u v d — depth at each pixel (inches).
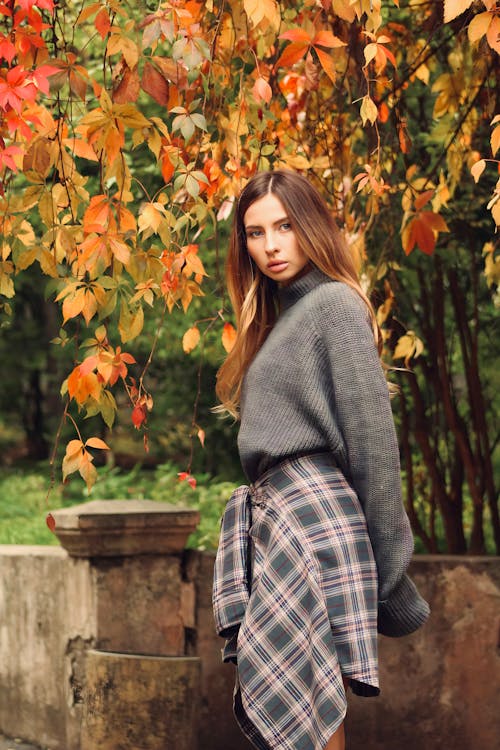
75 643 148.0
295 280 101.3
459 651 142.9
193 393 328.2
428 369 190.1
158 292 107.0
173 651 147.1
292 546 92.4
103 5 97.2
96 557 144.7
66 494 335.0
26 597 158.6
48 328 520.7
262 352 98.6
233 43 120.4
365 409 92.3
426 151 179.3
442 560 143.2
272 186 99.4
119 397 413.7
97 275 97.8
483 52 115.4
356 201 153.1
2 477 429.1
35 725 157.4
